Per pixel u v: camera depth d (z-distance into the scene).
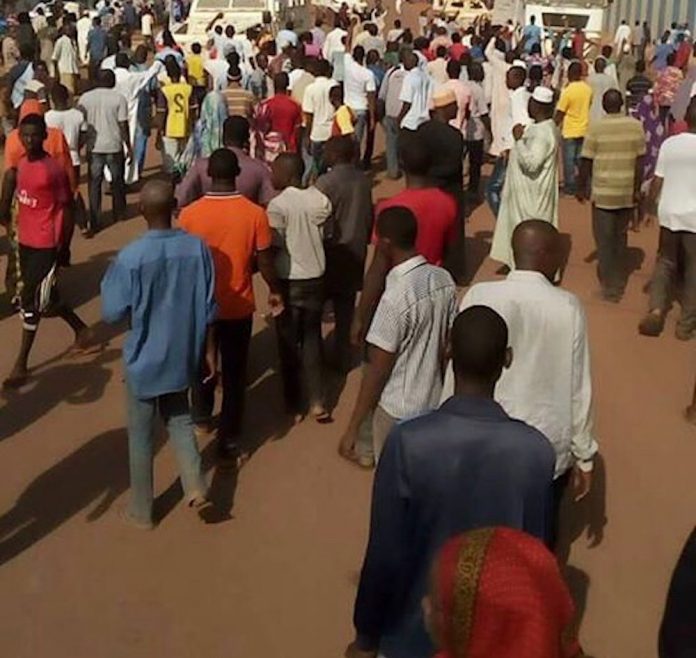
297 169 7.22
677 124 12.12
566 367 4.64
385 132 16.08
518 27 32.34
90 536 6.09
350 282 8.02
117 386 8.21
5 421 7.61
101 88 12.46
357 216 7.82
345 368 8.42
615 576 5.84
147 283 5.59
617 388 8.38
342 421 7.62
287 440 7.33
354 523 6.29
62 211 8.09
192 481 6.01
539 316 4.62
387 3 47.38
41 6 31.67
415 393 4.98
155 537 6.09
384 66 18.45
